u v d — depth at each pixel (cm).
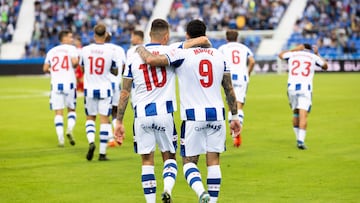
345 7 11469
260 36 11112
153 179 2092
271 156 3206
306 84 3466
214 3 11581
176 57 2022
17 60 10131
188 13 11481
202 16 11419
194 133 2023
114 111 3728
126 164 3042
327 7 11481
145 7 11562
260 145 3556
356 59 10400
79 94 7206
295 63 3484
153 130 2088
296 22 11212
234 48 3669
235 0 11594
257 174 2772
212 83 2034
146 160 2106
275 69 10225
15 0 11462
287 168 2895
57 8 11262
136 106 2089
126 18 11356
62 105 3638
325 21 11300
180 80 2039
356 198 2320
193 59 2023
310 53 3481
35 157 3266
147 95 2077
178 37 11119
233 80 3641
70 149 3525
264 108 5372
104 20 11225
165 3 11650
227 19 11344
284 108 5362
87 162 3106
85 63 3155
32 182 2648
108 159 3180
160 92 2077
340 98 6050
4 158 3238
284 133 4012
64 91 3616
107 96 3144
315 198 2327
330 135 3884
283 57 3538
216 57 2044
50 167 2981
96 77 3144
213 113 2017
